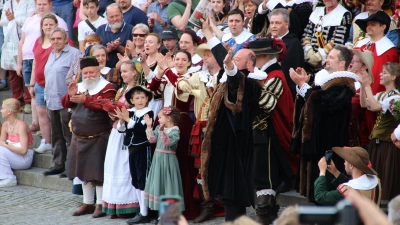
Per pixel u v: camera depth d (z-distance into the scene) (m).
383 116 22.39
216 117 20.67
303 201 24.25
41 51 31.25
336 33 26.27
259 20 28.39
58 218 25.59
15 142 31.22
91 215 25.94
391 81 22.55
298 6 27.11
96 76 25.83
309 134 20.55
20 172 30.92
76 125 25.83
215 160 20.70
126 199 24.83
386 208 22.31
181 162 24.41
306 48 26.50
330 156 19.38
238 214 21.11
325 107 20.41
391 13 27.00
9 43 36.56
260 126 21.98
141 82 25.58
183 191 24.31
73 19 36.91
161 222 10.03
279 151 22.23
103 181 25.48
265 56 22.25
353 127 23.25
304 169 21.28
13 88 37.19
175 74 24.52
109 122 25.88
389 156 22.27
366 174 18.50
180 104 24.48
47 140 32.00
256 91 20.53
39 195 28.94
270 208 22.20
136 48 28.41
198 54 24.58
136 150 24.16
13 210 26.83
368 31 24.88
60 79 29.58
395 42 25.95
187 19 30.98
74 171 26.27
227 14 30.31
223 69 21.06
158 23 31.72
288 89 22.83
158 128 23.98
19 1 36.50
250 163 21.30
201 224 23.81
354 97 23.14
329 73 21.09
